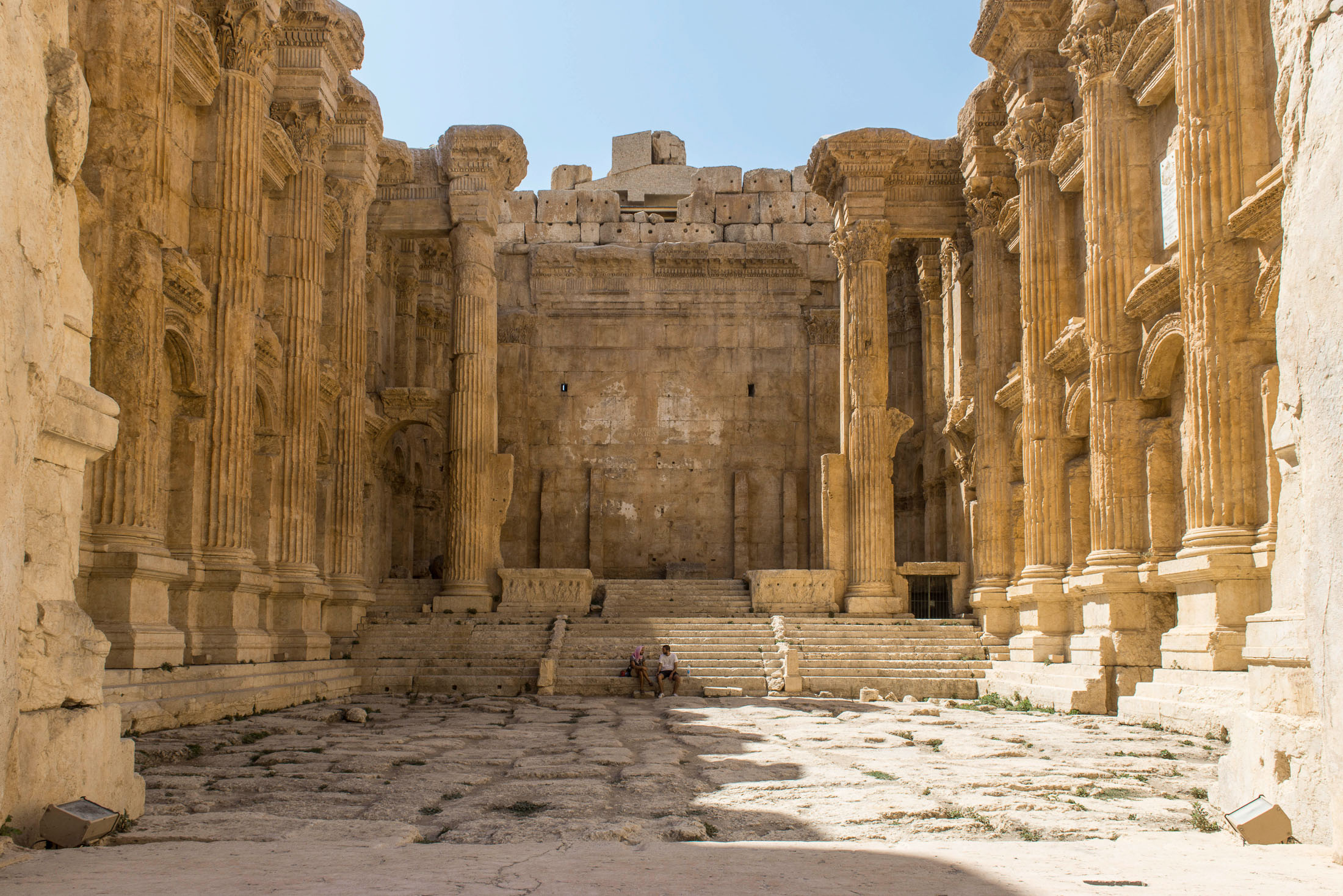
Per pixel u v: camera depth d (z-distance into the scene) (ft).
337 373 94.94
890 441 104.06
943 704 72.02
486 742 47.34
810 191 149.79
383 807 29.30
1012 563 91.40
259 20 69.67
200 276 64.39
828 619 97.45
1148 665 63.41
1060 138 78.79
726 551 144.15
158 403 54.85
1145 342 65.31
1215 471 52.01
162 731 48.03
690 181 157.17
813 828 26.00
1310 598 20.62
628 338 148.05
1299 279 21.44
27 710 22.35
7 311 20.98
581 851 21.68
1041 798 30.86
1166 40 62.39
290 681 70.54
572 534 144.25
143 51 54.19
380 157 110.83
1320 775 22.43
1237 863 19.49
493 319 114.93
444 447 115.03
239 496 66.18
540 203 150.92
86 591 51.62
